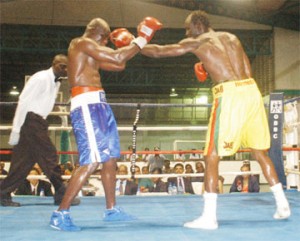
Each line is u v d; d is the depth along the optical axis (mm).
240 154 13258
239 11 13508
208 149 2391
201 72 2662
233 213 2871
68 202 2328
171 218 2703
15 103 3736
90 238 2039
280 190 2570
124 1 13703
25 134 3277
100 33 2557
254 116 2449
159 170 5754
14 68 16453
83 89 2457
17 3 13250
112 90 18234
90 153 2371
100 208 3205
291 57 13555
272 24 13648
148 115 18109
